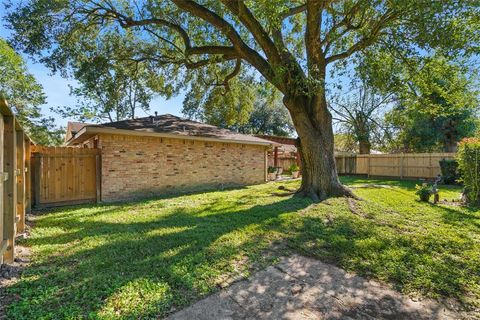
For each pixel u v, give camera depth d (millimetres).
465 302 2525
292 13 7020
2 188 2971
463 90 7941
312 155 7672
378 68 7082
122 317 2168
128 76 11188
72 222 5375
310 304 2480
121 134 8477
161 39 10281
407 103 8930
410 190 9586
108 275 2885
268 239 4199
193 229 4688
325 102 7773
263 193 9188
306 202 6891
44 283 2713
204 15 7422
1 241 2971
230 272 3074
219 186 11227
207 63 9859
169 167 9688
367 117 21578
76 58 9469
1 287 2629
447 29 5168
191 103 14328
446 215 5711
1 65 16250
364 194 8422
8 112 3098
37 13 7805
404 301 2551
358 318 2279
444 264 3295
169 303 2406
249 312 2334
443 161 12180
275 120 29219
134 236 4305
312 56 7344
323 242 4051
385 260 3416
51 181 7359
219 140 10781
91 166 8031
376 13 6418
